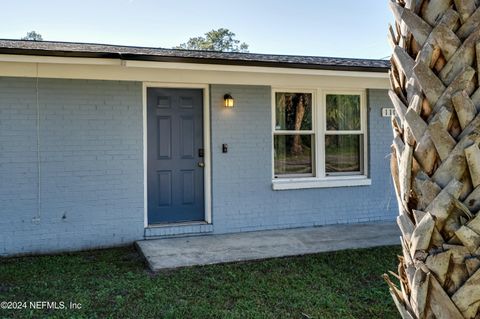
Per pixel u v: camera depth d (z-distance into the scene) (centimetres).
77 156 577
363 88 728
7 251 546
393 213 749
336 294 395
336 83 705
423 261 124
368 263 492
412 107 129
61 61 498
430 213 122
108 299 381
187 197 648
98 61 510
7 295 392
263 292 399
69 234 574
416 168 127
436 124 121
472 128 117
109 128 592
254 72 603
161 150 633
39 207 561
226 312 350
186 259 502
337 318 343
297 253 532
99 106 586
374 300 381
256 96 665
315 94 706
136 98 604
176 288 408
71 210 575
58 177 569
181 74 621
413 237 127
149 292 396
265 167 673
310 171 711
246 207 663
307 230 666
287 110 694
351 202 725
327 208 711
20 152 552
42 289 407
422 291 125
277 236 623
